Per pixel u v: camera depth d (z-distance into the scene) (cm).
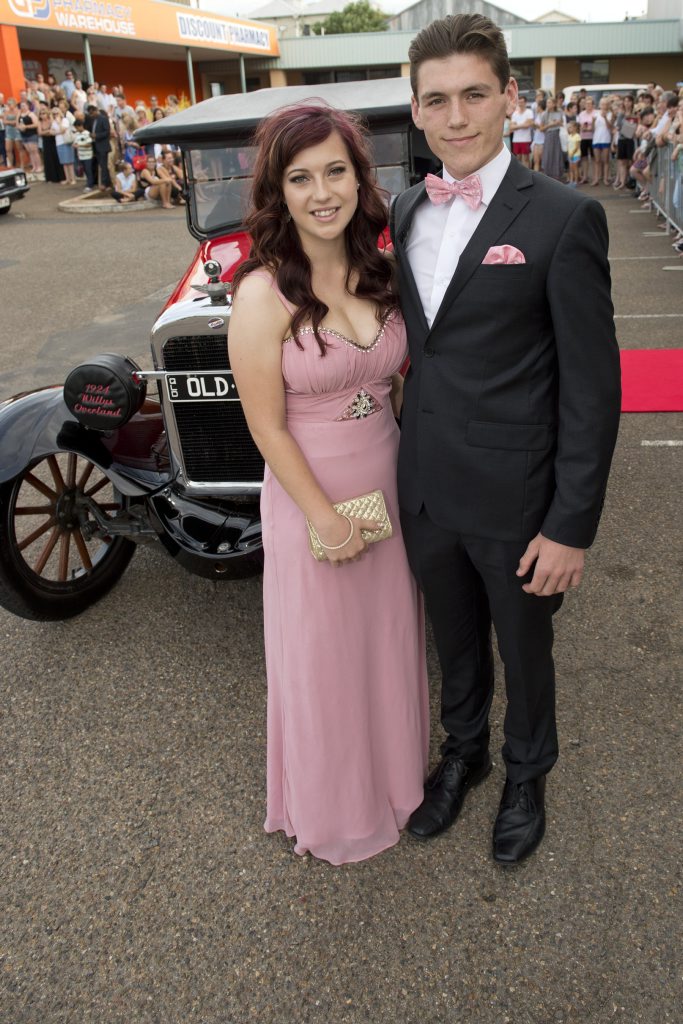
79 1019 173
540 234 154
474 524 176
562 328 156
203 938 189
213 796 230
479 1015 169
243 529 270
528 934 185
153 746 249
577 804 217
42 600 297
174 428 275
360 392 180
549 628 192
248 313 165
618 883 195
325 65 2744
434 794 217
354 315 174
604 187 1427
